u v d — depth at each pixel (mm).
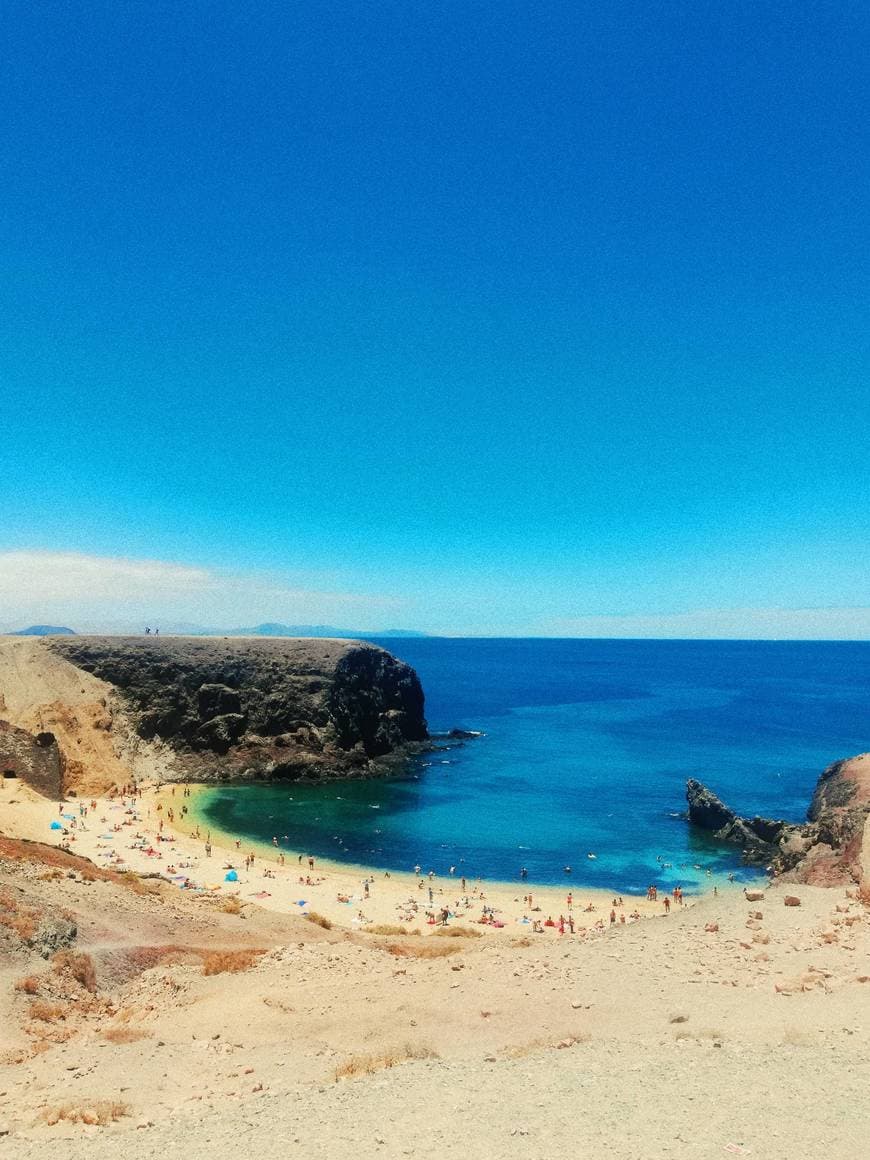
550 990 24625
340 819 84250
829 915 32219
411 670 139375
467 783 102250
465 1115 13344
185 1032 22172
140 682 111312
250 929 37719
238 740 111250
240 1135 13266
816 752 123000
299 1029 21875
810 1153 11117
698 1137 11836
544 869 68188
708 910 35531
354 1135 12703
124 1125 14906
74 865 44281
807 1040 17969
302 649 124562
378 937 42062
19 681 102438
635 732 144875
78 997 26109
